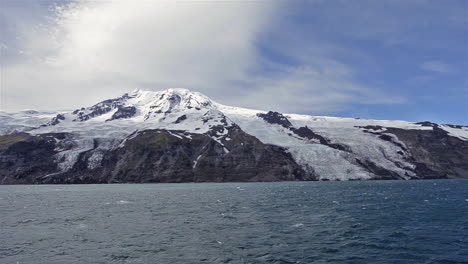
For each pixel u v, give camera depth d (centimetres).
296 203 9519
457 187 17538
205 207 8619
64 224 6006
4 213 7600
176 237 4803
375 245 4250
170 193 14400
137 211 7856
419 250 3997
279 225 5759
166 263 3534
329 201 10056
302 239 4622
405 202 9562
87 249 4131
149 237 4812
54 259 3719
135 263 3544
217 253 3906
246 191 15288
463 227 5459
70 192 15688
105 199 11400
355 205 8862
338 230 5269
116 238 4762
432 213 7138
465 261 3562
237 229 5412
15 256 3853
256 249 4081
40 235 5016
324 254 3847
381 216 6756
